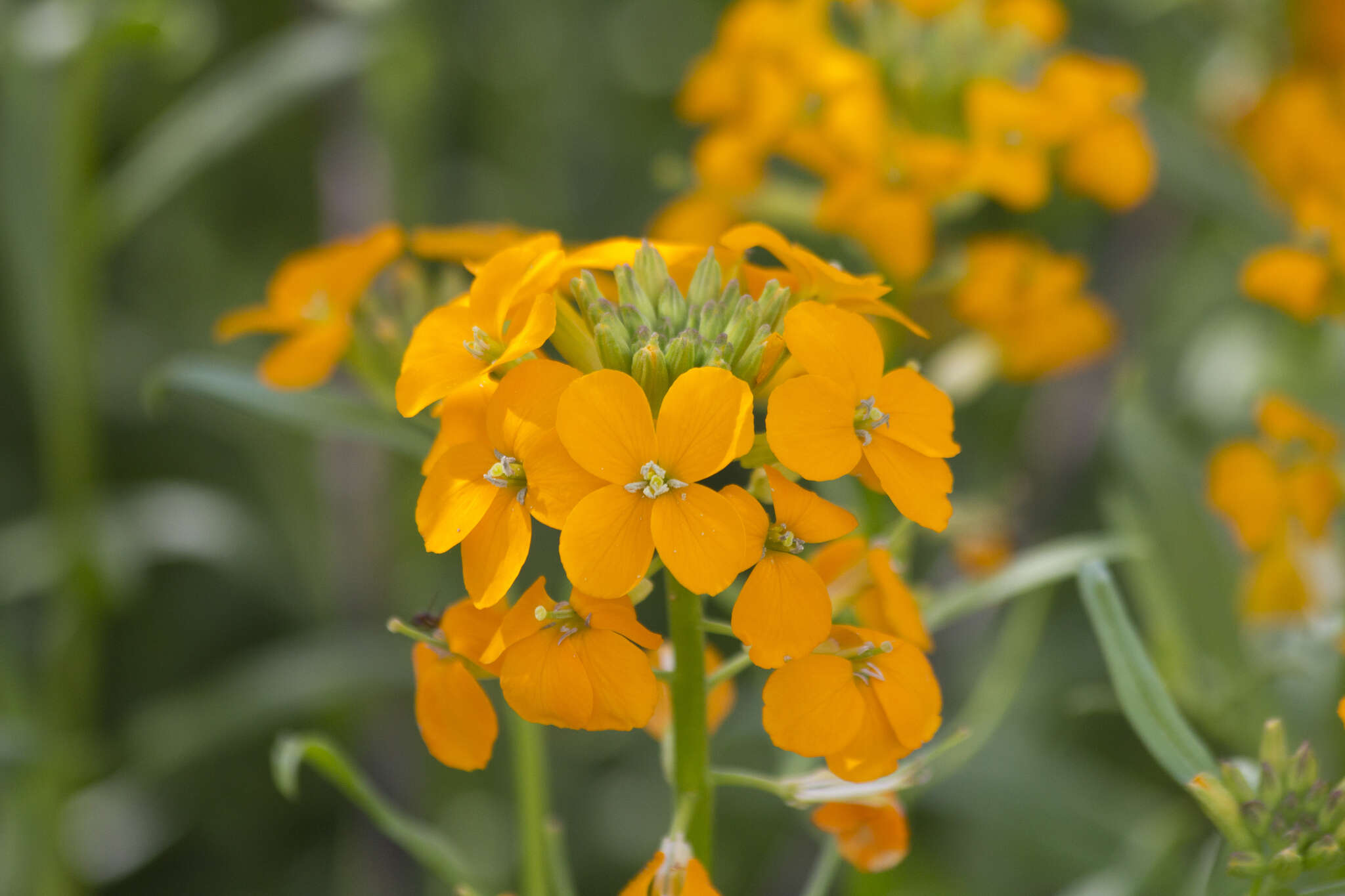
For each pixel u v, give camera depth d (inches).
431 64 26.3
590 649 14.3
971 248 18.2
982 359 18.1
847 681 14.4
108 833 23.3
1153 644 18.1
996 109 17.5
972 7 18.2
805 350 14.5
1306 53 23.7
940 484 14.5
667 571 14.6
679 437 14.3
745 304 14.6
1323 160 19.5
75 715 21.5
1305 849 14.8
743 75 18.0
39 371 20.8
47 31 20.1
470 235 15.7
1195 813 19.4
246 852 24.7
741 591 14.3
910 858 22.2
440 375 14.6
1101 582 15.1
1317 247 17.6
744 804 22.9
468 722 14.6
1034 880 21.9
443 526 14.4
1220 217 21.3
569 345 14.9
